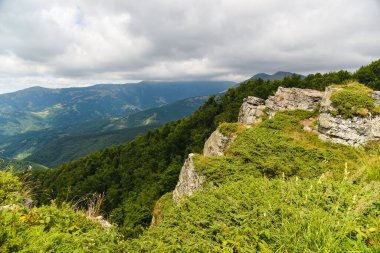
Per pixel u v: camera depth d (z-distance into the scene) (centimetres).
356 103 1995
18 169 1058
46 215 703
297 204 618
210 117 8775
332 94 2161
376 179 828
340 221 489
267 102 3497
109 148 10362
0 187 903
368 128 1909
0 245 530
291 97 3216
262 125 2464
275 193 737
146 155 8662
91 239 589
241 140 2039
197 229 604
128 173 8369
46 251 532
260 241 516
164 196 2742
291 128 2348
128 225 4609
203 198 819
